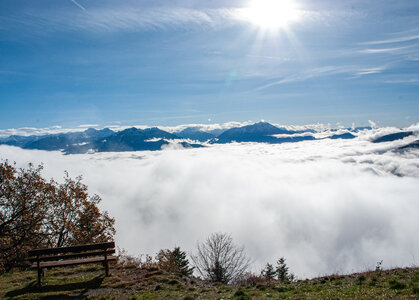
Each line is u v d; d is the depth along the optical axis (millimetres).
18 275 13859
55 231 26016
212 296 10984
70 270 14414
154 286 12203
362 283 11492
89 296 10898
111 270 14469
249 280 14930
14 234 23422
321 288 11445
